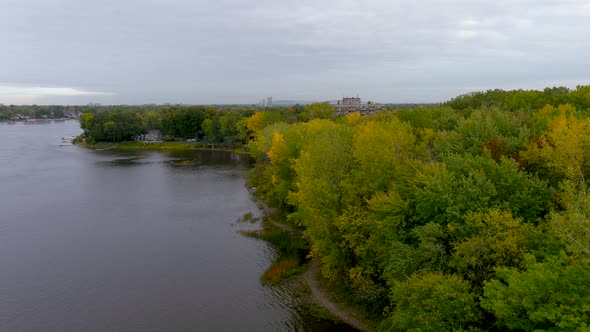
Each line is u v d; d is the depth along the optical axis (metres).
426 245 25.86
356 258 37.03
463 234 26.20
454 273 24.83
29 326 33.47
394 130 44.75
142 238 53.00
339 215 37.00
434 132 52.56
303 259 45.16
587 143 30.42
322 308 35.25
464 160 31.94
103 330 32.91
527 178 29.59
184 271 43.12
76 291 39.03
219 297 37.78
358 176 36.91
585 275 18.25
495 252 24.48
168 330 32.84
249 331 32.66
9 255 47.53
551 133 34.78
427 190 29.17
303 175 41.44
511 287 19.27
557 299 18.20
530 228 24.64
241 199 72.06
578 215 19.39
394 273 28.69
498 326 22.03
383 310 31.80
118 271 43.25
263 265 44.50
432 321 22.44
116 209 66.75
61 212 65.25
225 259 46.06
